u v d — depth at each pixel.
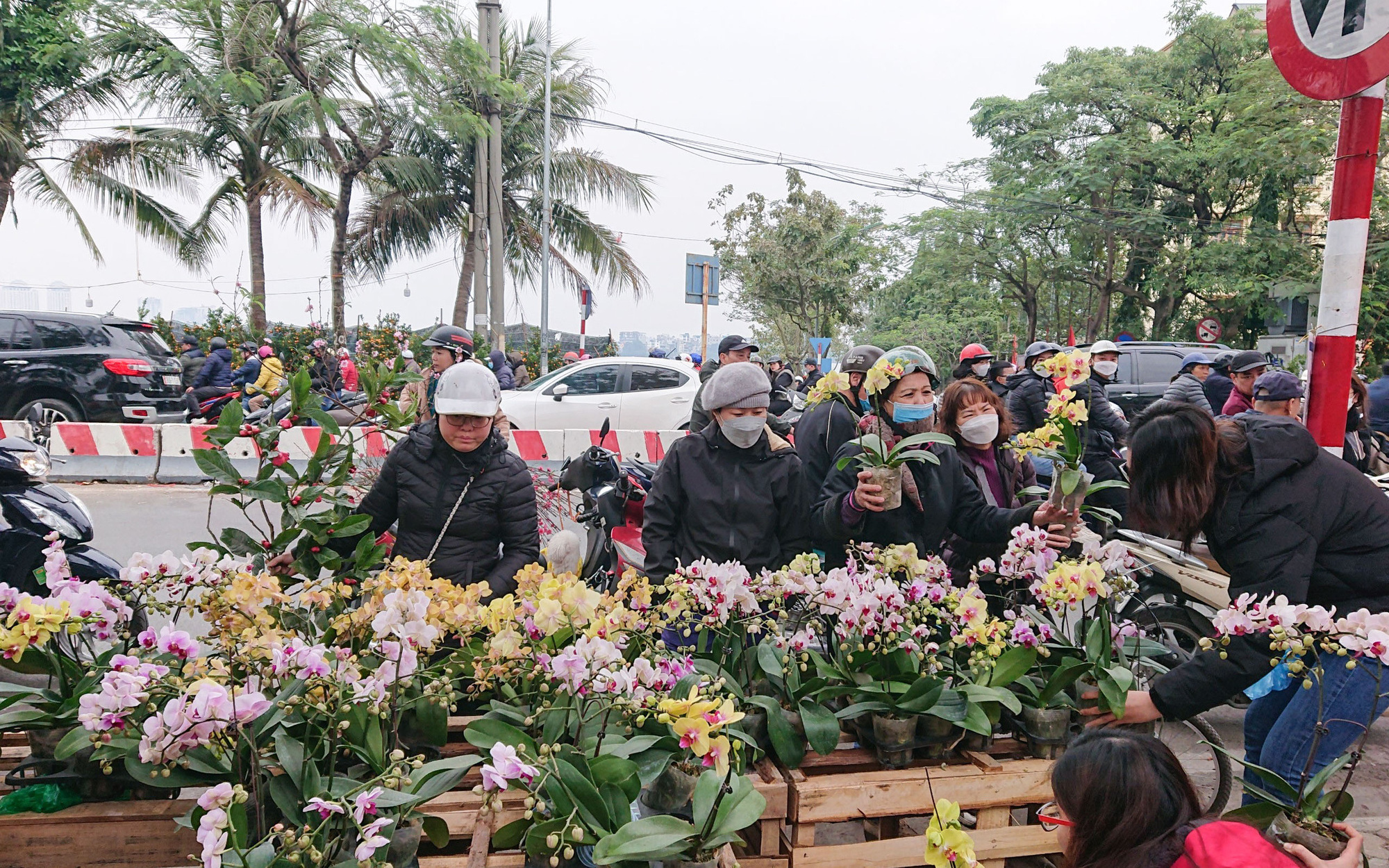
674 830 1.62
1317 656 2.10
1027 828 2.21
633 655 2.20
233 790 1.50
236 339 15.79
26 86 15.82
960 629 2.40
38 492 4.05
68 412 10.50
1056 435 2.50
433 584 2.15
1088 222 21.47
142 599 2.39
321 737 1.89
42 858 1.88
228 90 15.09
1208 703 2.22
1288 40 3.43
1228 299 20.98
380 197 19.12
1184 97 22.09
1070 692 2.42
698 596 2.25
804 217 26.05
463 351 5.69
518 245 20.72
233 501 2.90
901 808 2.11
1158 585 4.18
